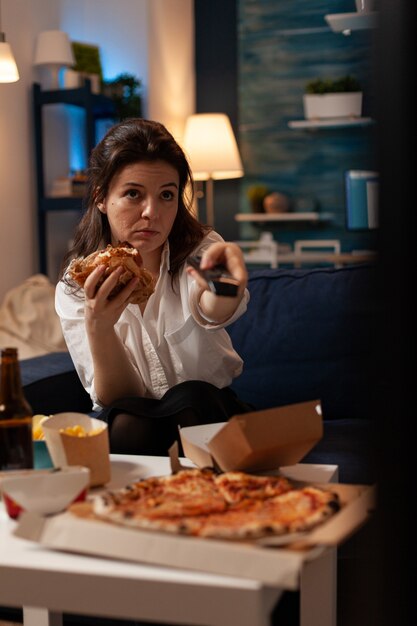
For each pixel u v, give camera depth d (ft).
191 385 4.86
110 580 2.67
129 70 16.70
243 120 18.52
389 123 1.54
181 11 18.12
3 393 3.66
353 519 2.76
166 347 5.50
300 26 17.97
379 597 1.66
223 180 18.69
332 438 6.27
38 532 2.90
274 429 3.50
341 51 17.75
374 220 1.57
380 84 1.55
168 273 5.51
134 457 4.24
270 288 7.48
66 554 2.86
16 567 2.77
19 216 14.42
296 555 2.52
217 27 18.58
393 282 1.55
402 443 1.59
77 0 16.25
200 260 3.81
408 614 1.62
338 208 17.95
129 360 5.16
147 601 2.63
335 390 7.09
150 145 5.02
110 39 16.79
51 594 2.74
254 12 18.29
